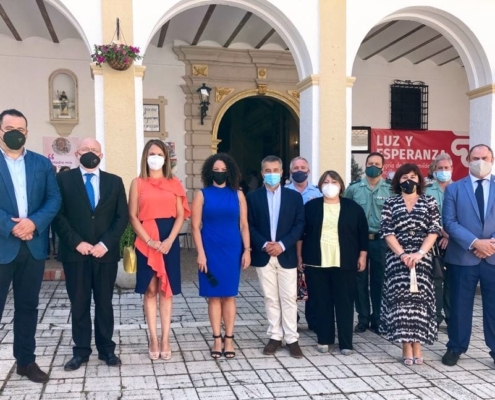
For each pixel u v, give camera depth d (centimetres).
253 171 1420
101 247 400
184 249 1050
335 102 757
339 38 754
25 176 378
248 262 449
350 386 385
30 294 384
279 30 770
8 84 970
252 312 601
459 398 365
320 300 461
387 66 1159
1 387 375
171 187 429
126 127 683
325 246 450
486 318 437
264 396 365
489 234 429
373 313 529
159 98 1037
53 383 383
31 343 390
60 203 390
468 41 812
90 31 676
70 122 993
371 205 522
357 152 1145
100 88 678
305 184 525
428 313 428
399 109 1168
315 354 456
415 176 440
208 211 434
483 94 808
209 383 387
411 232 431
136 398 359
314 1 748
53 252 891
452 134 1195
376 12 764
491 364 435
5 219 361
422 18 803
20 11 843
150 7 688
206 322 551
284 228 446
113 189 413
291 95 1103
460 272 436
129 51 659
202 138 1059
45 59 984
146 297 436
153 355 436
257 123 1488
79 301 409
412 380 398
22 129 369
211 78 1059
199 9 855
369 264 527
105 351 422
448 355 436
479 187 437
